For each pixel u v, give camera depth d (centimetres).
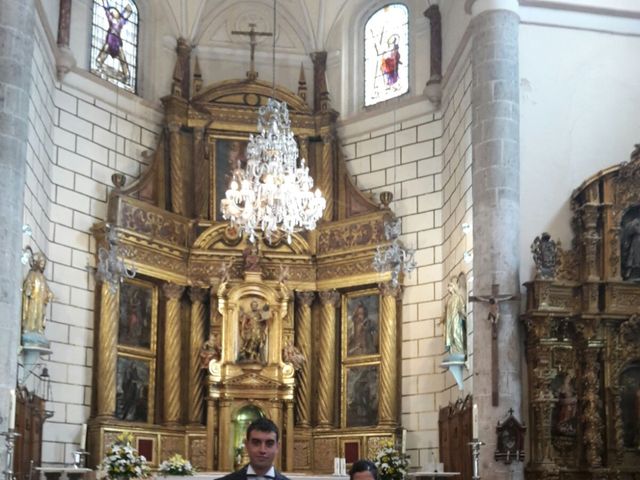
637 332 1906
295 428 2448
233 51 2691
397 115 2516
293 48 2716
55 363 2164
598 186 1952
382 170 2520
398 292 2394
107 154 2386
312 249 2534
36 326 1967
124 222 2331
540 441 1830
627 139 2039
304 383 2472
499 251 1905
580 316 1878
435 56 2442
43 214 2139
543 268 1875
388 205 2456
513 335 1878
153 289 2430
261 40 2705
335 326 2495
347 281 2467
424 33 2528
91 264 2283
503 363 1862
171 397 2386
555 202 1980
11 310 1709
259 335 2442
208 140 2569
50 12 2186
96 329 2252
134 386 2342
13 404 1531
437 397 2298
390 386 2355
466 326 2078
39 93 2073
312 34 2703
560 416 1864
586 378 1873
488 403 1862
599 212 1944
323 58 2678
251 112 2597
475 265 1939
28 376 1980
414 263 2245
